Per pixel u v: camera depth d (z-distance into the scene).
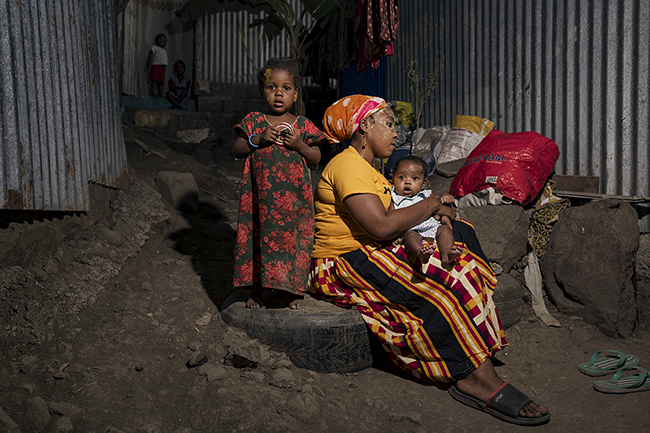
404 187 2.75
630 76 3.91
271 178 2.58
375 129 2.70
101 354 2.45
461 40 5.82
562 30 4.49
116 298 3.05
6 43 2.53
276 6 8.12
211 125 8.70
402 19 6.95
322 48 8.63
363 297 2.66
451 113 6.07
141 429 1.97
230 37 10.10
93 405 2.04
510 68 5.13
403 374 2.73
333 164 2.67
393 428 2.27
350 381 2.63
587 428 2.30
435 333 2.48
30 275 2.68
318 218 2.80
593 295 3.38
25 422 1.89
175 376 2.41
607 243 3.32
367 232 2.52
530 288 3.59
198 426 2.07
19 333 2.38
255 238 2.75
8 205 2.52
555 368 2.89
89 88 3.69
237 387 2.27
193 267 3.77
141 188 4.66
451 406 2.47
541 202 3.91
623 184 4.00
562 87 4.53
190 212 4.91
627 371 2.81
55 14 3.13
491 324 2.53
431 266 2.51
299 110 8.16
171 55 9.86
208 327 2.86
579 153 4.38
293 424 2.13
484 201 3.75
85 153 3.52
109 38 4.38
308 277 2.79
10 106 2.55
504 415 2.33
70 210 3.24
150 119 8.16
